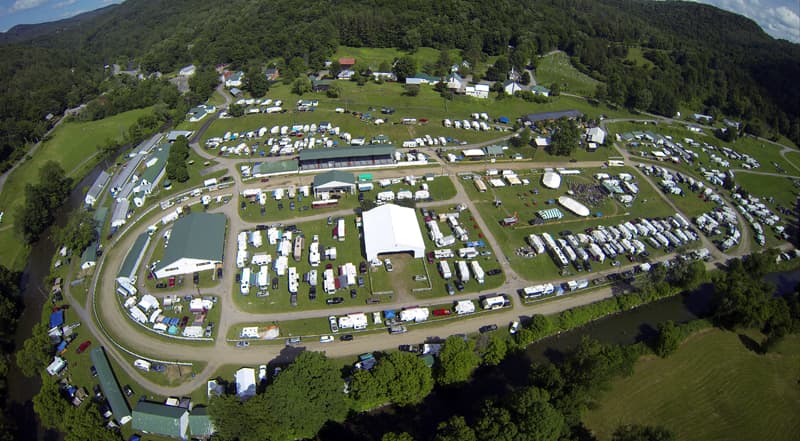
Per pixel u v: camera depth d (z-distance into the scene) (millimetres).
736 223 136750
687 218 138500
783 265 121625
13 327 102000
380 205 126812
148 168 156625
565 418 70438
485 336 90625
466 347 83562
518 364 89312
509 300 102188
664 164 172125
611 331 98500
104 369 85625
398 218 117562
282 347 90438
